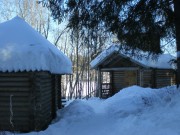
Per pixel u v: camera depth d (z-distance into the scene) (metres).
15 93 11.02
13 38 11.17
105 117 12.23
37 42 11.09
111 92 28.84
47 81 12.51
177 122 8.70
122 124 10.29
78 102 15.32
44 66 10.53
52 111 13.63
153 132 8.46
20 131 10.96
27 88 10.99
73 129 10.81
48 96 12.66
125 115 12.20
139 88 17.45
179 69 11.60
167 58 26.45
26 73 11.00
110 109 13.94
